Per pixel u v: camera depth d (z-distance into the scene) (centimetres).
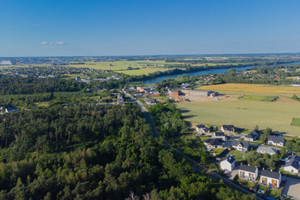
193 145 13750
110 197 7600
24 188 7256
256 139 14688
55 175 8619
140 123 15612
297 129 16288
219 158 12100
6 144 12594
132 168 9550
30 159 9656
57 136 13288
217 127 16888
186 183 8625
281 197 8775
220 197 7875
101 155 11131
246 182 9906
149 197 7725
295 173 10444
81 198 6894
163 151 11231
